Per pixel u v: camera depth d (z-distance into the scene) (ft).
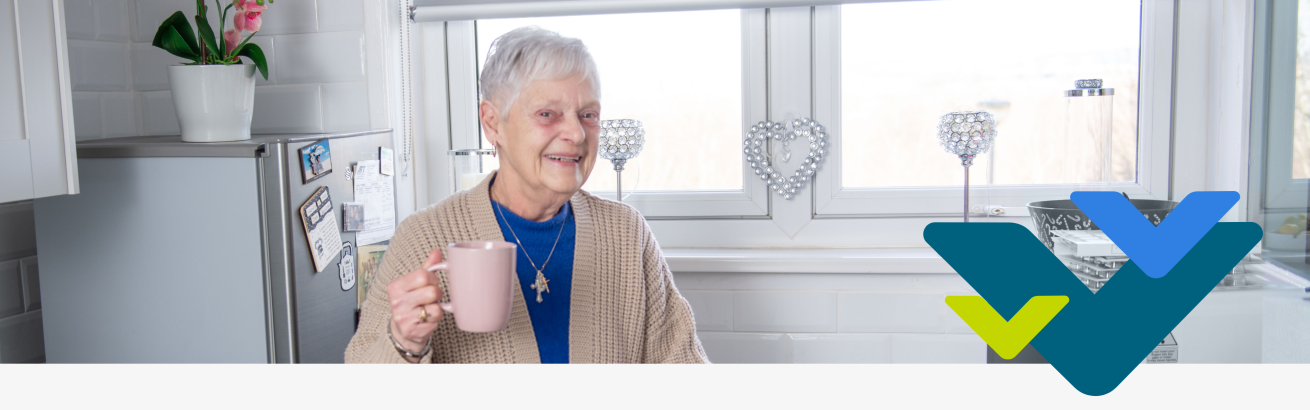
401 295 2.73
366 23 5.83
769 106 6.06
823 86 6.00
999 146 5.91
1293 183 4.74
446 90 6.31
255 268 4.46
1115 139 5.89
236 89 4.82
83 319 4.73
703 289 5.86
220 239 4.49
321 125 5.96
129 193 4.58
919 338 5.70
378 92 5.86
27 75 3.96
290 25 5.93
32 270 5.30
